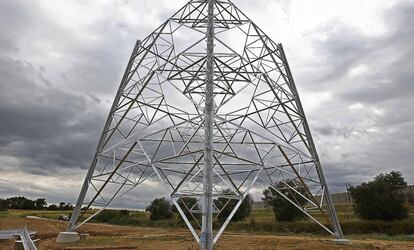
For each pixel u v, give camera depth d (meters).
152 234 33.00
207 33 17.41
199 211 15.09
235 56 18.69
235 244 21.92
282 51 21.70
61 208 142.00
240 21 20.14
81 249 18.31
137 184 20.53
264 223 47.31
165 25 20.08
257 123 20.06
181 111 21.44
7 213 93.06
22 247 17.20
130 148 18.44
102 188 20.30
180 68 18.12
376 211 45.72
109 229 43.09
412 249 20.81
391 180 52.12
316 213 52.66
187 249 18.31
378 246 21.36
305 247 19.98
